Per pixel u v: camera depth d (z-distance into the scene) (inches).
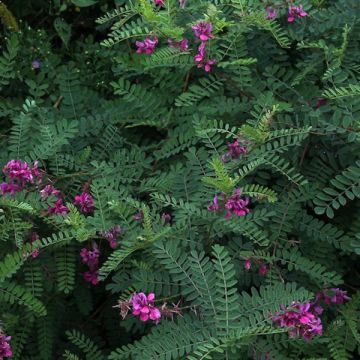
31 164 61.5
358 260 64.4
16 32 70.4
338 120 60.3
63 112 67.3
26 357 63.1
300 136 59.6
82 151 65.4
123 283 59.1
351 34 64.6
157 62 62.9
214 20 61.0
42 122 64.7
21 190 59.9
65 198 62.2
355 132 59.6
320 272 58.6
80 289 63.3
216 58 63.1
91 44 70.8
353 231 61.1
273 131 60.7
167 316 56.0
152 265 58.3
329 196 59.9
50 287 61.3
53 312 62.7
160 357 54.1
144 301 55.1
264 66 65.9
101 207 58.1
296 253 59.9
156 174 64.3
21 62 69.1
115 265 56.3
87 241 61.7
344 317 59.8
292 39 65.6
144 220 55.5
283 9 64.5
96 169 61.4
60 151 64.1
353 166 60.7
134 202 57.8
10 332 61.2
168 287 57.3
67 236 57.8
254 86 64.2
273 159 59.6
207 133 60.8
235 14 64.5
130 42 69.9
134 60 66.2
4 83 67.3
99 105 68.1
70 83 67.7
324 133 61.1
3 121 68.4
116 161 63.8
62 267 60.7
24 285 61.8
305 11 65.5
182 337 54.6
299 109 63.6
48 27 74.7
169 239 58.2
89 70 70.2
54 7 73.6
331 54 63.2
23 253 58.0
